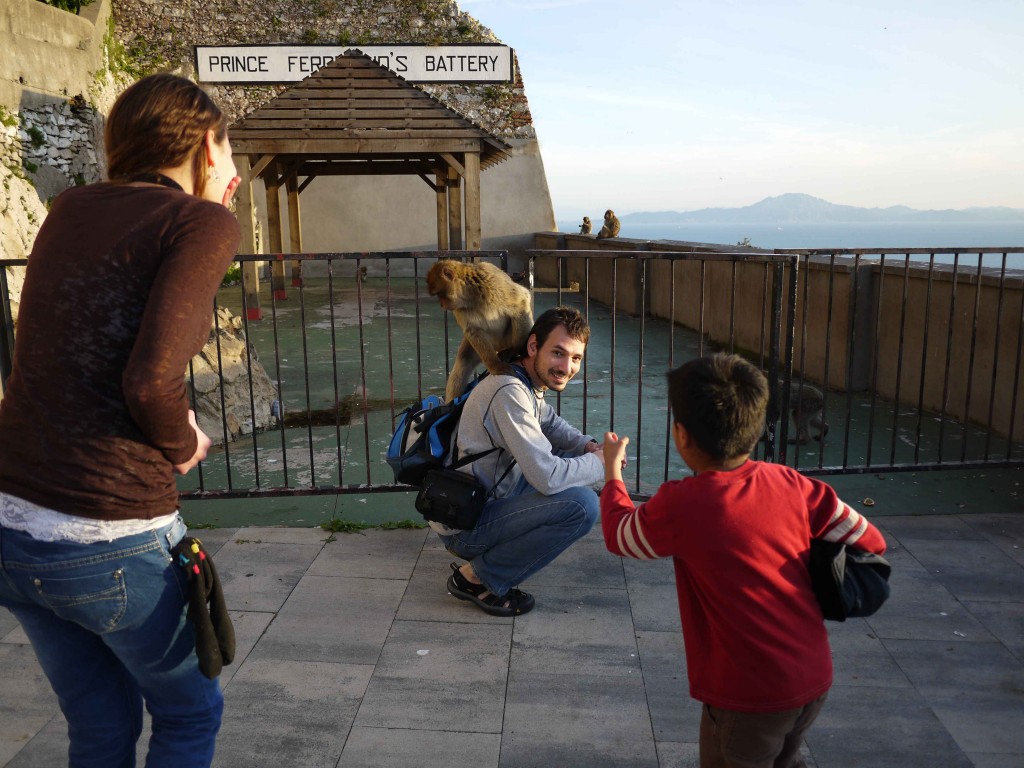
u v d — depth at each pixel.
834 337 7.71
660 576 3.60
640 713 2.62
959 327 6.35
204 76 19.22
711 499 1.70
